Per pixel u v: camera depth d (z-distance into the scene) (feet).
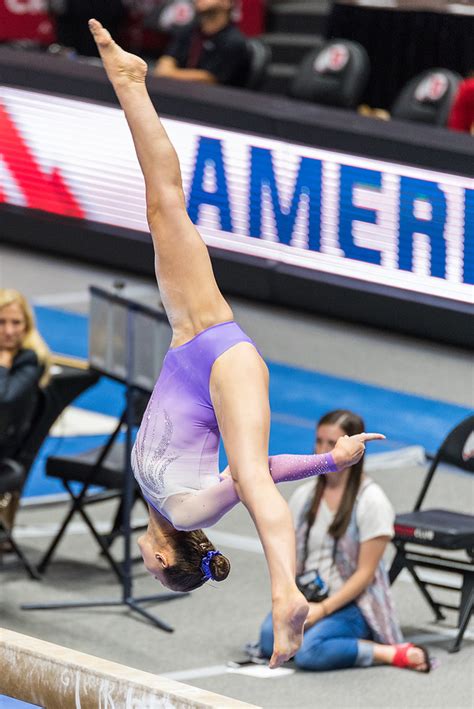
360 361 80.79
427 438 71.46
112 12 118.01
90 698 29.01
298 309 87.51
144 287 91.50
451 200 78.38
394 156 79.92
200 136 87.71
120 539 63.46
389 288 82.58
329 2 108.78
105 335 55.11
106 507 67.36
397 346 82.38
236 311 87.66
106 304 54.75
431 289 80.94
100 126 92.79
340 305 84.99
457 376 78.28
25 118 96.48
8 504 58.44
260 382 25.90
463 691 46.06
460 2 102.83
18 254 98.99
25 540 62.34
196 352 26.78
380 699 45.29
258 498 24.23
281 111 84.33
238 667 48.44
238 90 88.12
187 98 87.51
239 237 88.33
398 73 99.55
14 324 56.85
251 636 51.55
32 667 30.71
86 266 96.17
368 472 68.08
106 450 56.59
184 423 26.68
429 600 53.06
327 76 91.91
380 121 81.66
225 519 64.75
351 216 82.99
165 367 27.48
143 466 27.17
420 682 47.01
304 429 72.38
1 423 56.65
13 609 53.98
